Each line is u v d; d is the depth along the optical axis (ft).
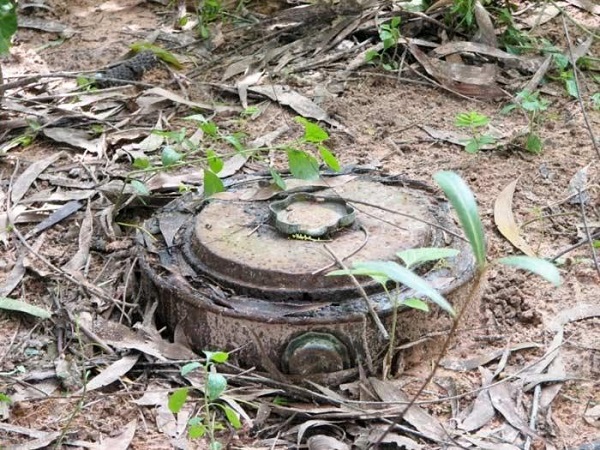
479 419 11.57
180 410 11.72
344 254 12.57
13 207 15.49
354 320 11.86
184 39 20.99
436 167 16.44
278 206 13.47
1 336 13.10
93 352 12.69
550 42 20.34
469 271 12.82
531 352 12.66
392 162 16.60
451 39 19.94
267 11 22.15
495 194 15.78
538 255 14.42
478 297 13.38
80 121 17.79
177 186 15.48
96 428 11.50
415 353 12.45
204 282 12.62
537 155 16.80
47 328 13.23
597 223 15.07
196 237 13.20
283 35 20.67
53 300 13.61
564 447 11.14
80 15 22.65
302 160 13.71
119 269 14.07
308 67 19.35
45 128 17.48
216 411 11.72
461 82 18.67
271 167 15.47
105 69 19.30
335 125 17.62
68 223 15.21
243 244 12.89
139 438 11.39
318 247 12.73
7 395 12.00
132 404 11.86
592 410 11.72
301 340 11.87
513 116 18.02
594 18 21.56
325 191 14.29
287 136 17.29
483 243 9.44
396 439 11.16
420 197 14.17
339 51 19.81
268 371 12.10
